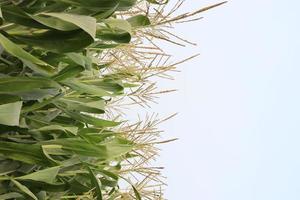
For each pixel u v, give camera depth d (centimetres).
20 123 321
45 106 344
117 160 383
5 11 289
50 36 299
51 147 321
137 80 388
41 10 297
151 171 384
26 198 325
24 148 300
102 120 352
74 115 351
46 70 311
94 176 332
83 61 307
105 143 336
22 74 319
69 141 324
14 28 305
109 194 376
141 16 351
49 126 320
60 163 318
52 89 315
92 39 292
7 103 298
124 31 336
